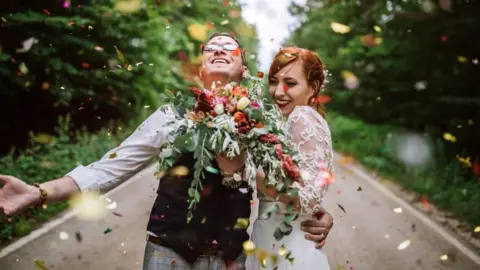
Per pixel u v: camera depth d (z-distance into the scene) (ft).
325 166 9.44
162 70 53.47
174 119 8.61
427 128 52.03
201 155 7.98
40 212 24.35
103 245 20.72
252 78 9.78
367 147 63.21
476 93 47.37
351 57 74.13
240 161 8.18
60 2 39.17
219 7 60.03
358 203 32.81
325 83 10.61
